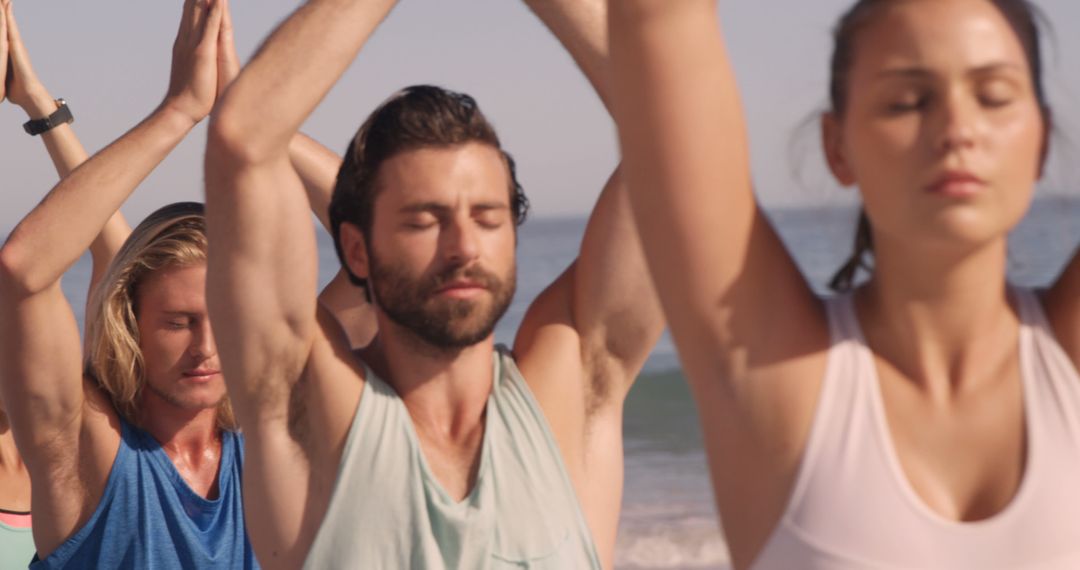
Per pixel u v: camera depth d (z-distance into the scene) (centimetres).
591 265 289
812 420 154
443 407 267
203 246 369
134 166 348
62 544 362
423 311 252
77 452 360
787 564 155
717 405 160
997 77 142
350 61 243
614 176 291
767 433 157
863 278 172
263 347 253
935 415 152
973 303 151
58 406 352
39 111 449
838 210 170
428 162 252
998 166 142
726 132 155
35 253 336
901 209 145
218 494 379
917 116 144
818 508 152
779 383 156
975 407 152
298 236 247
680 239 157
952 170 141
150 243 366
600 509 286
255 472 261
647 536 1595
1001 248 151
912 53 144
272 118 237
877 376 155
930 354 154
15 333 342
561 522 265
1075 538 147
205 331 364
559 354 287
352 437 256
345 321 382
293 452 260
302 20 243
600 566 273
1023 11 147
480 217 255
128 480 364
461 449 266
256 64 241
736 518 161
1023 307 158
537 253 8231
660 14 153
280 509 259
